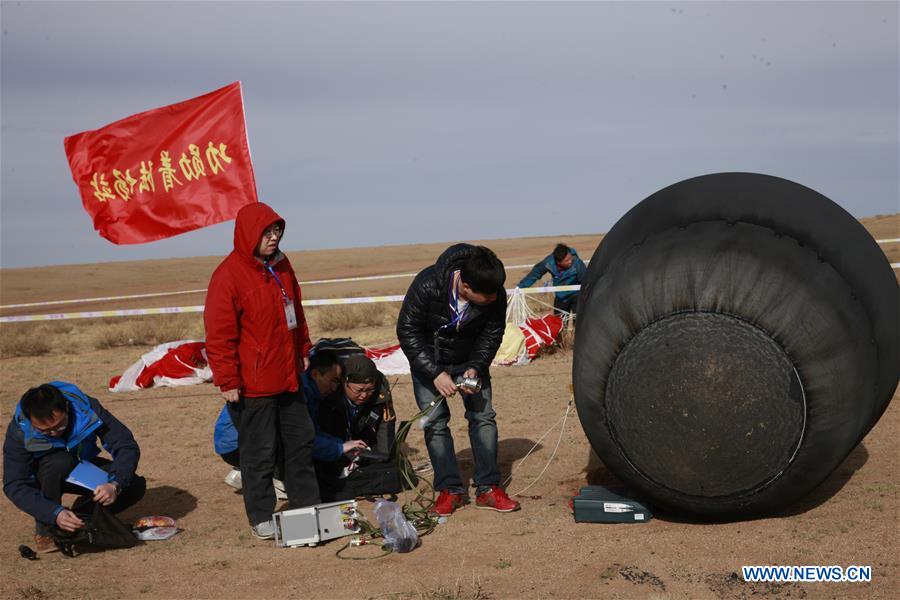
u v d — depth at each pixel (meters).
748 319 4.50
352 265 78.50
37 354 17.97
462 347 5.62
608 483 6.25
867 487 5.71
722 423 4.54
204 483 7.14
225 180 8.73
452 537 5.22
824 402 4.49
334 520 5.38
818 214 4.93
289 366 5.43
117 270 76.62
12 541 5.73
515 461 7.16
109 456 8.59
